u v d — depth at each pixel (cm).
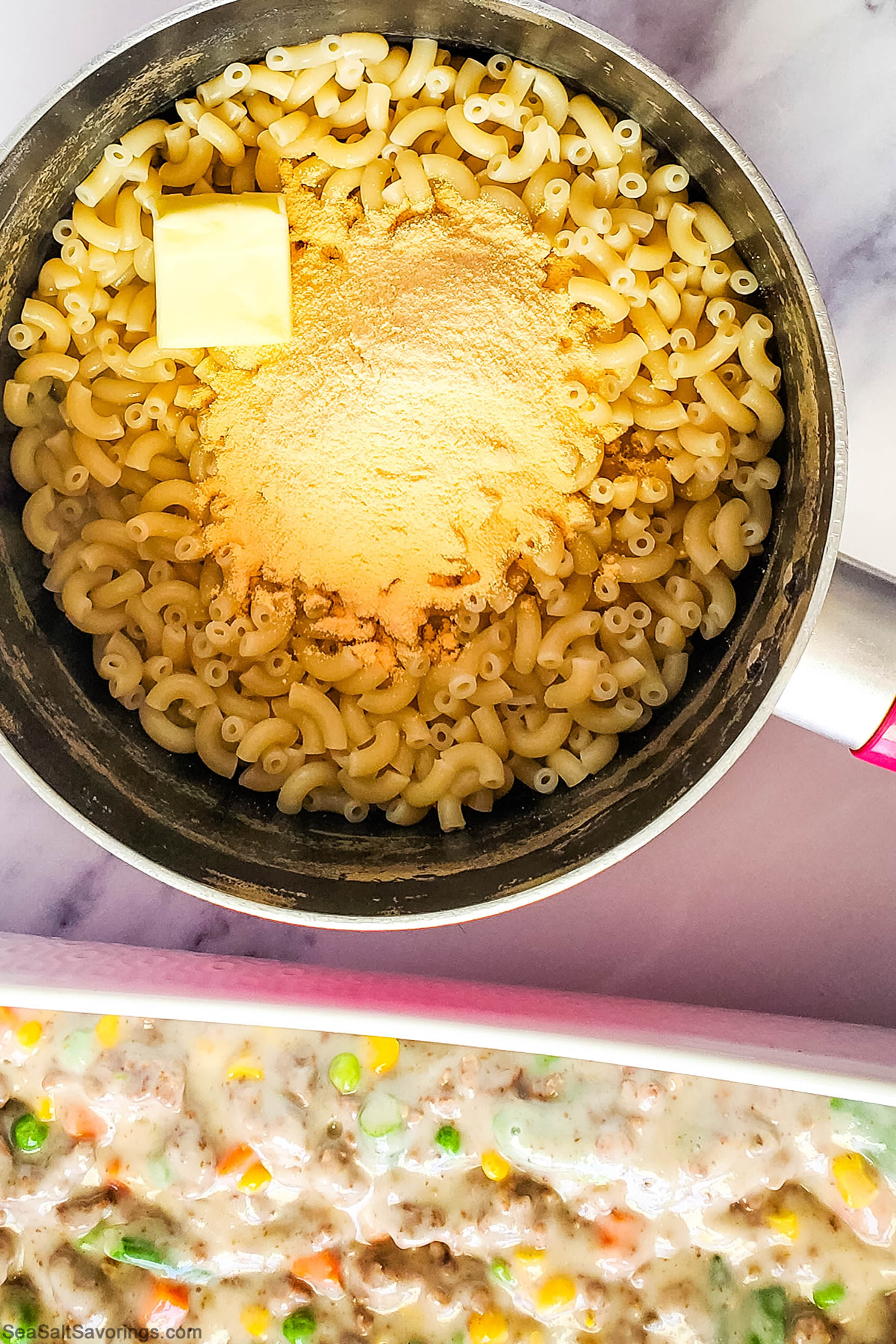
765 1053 47
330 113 46
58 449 47
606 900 53
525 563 46
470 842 47
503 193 46
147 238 46
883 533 52
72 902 53
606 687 46
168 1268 49
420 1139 49
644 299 46
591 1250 49
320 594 46
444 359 45
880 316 52
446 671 46
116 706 47
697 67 52
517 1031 47
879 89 52
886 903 52
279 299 45
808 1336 48
